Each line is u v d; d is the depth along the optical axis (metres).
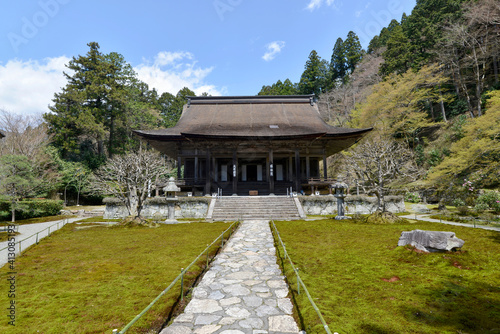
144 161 18.56
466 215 15.99
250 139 24.23
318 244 9.19
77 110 37.06
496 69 32.97
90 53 40.06
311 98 34.78
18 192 20.31
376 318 3.96
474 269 6.02
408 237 7.91
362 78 54.81
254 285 5.72
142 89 62.50
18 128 31.27
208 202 18.95
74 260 7.59
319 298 4.73
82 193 34.41
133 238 10.89
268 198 20.03
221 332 3.80
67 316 4.14
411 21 47.19
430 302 4.46
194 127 28.45
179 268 6.67
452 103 38.12
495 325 3.68
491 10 30.12
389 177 16.77
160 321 4.09
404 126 35.91
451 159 20.27
